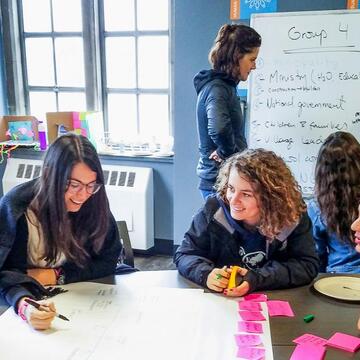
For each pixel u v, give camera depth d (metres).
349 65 2.66
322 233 1.78
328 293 1.27
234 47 2.22
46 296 1.25
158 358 0.95
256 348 0.99
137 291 1.29
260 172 1.34
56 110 3.76
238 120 2.36
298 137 2.81
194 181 3.09
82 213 1.39
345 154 1.68
